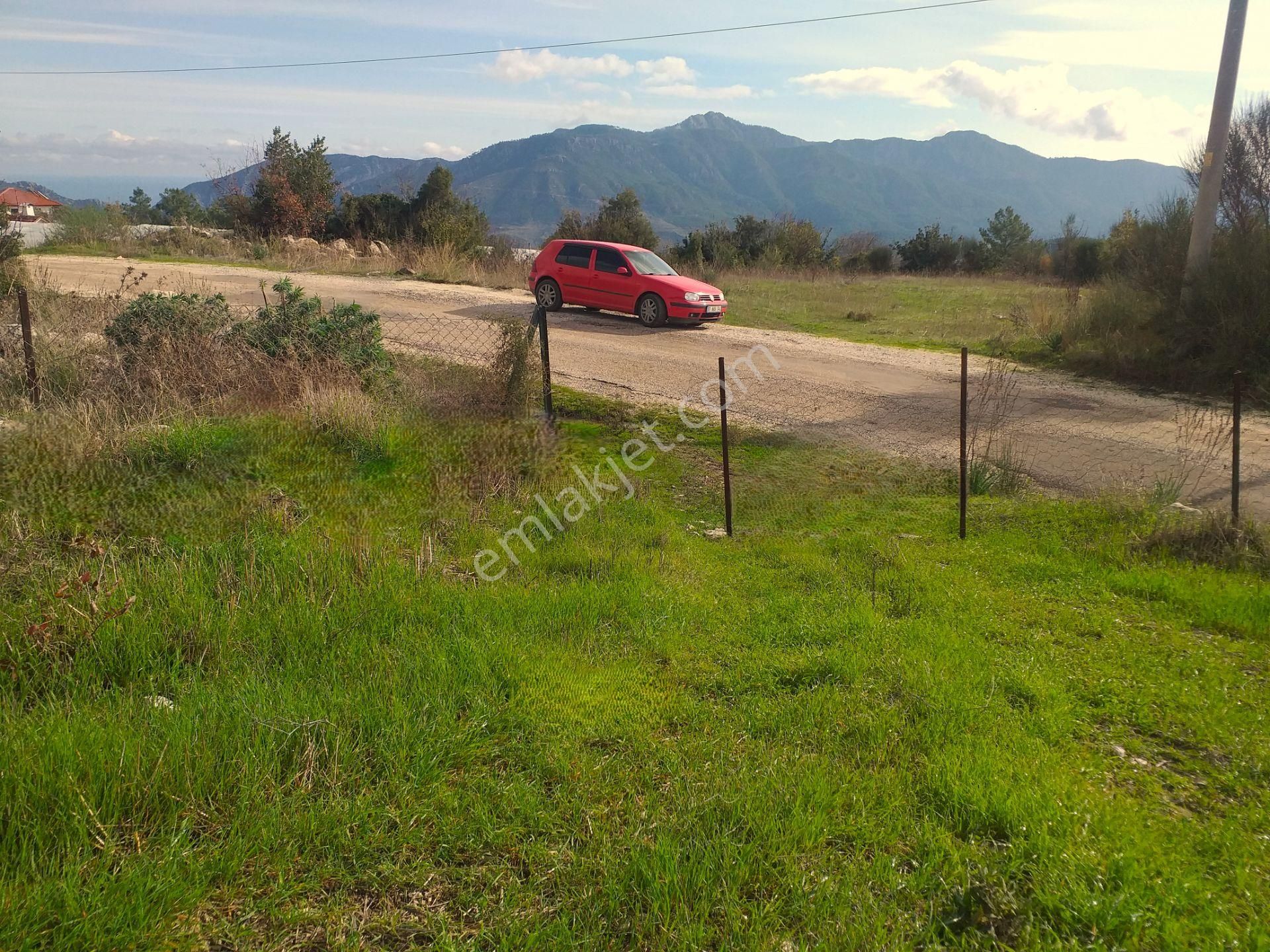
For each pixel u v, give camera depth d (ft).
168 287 56.03
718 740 11.04
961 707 11.87
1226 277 40.91
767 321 60.08
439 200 117.60
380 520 18.83
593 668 12.98
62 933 7.30
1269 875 8.77
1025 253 143.74
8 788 8.75
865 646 14.05
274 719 10.50
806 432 31.63
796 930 7.82
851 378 41.57
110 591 13.75
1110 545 20.53
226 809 9.18
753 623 15.19
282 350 27.17
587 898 8.11
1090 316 49.24
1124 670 13.92
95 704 11.12
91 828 8.55
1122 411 36.22
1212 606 16.78
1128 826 9.36
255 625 13.37
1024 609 16.63
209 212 135.44
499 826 9.16
